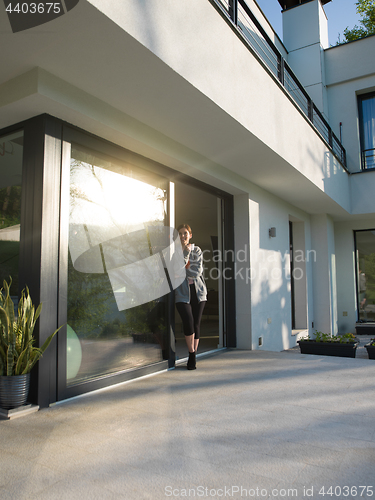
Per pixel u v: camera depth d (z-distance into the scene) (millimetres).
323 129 6859
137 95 2867
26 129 2787
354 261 9102
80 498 1442
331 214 8320
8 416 2312
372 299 8922
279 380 3291
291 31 9055
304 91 5805
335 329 8617
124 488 1517
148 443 1958
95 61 2396
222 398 2758
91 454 1828
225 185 4910
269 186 5746
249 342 5133
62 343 2684
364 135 8602
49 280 2605
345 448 1892
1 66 2430
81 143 3000
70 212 2861
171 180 4121
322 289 8219
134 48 2279
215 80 3037
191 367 3762
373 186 7996
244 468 1683
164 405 2598
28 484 1548
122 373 3211
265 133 3953
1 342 2393
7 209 2797
